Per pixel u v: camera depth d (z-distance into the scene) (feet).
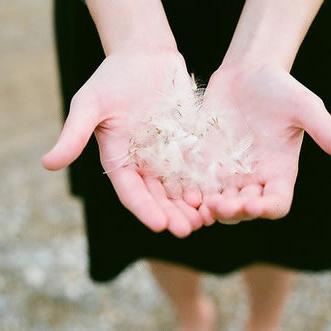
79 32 2.59
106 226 2.87
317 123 2.09
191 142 2.27
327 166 2.69
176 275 3.18
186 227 2.11
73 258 3.74
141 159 2.23
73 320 3.43
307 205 2.78
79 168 2.79
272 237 2.87
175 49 2.39
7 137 5.14
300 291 3.59
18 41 7.38
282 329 3.42
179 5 2.54
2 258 3.73
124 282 3.62
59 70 2.74
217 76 2.36
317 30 2.51
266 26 2.34
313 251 2.88
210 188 2.22
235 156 2.22
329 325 3.42
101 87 2.24
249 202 2.07
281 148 2.20
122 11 2.38
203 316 3.41
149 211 2.13
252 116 2.25
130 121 2.27
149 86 2.31
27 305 3.49
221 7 2.51
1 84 6.23
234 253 2.91
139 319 3.45
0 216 4.07
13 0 8.76
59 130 5.25
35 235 3.91
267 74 2.24
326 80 2.58
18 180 4.47
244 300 3.56
